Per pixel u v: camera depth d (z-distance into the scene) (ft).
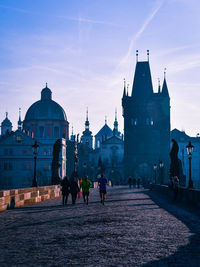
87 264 22.57
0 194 57.41
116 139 429.38
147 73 395.34
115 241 30.37
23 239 31.58
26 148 300.40
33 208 63.36
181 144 396.98
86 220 45.06
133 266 22.03
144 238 31.81
